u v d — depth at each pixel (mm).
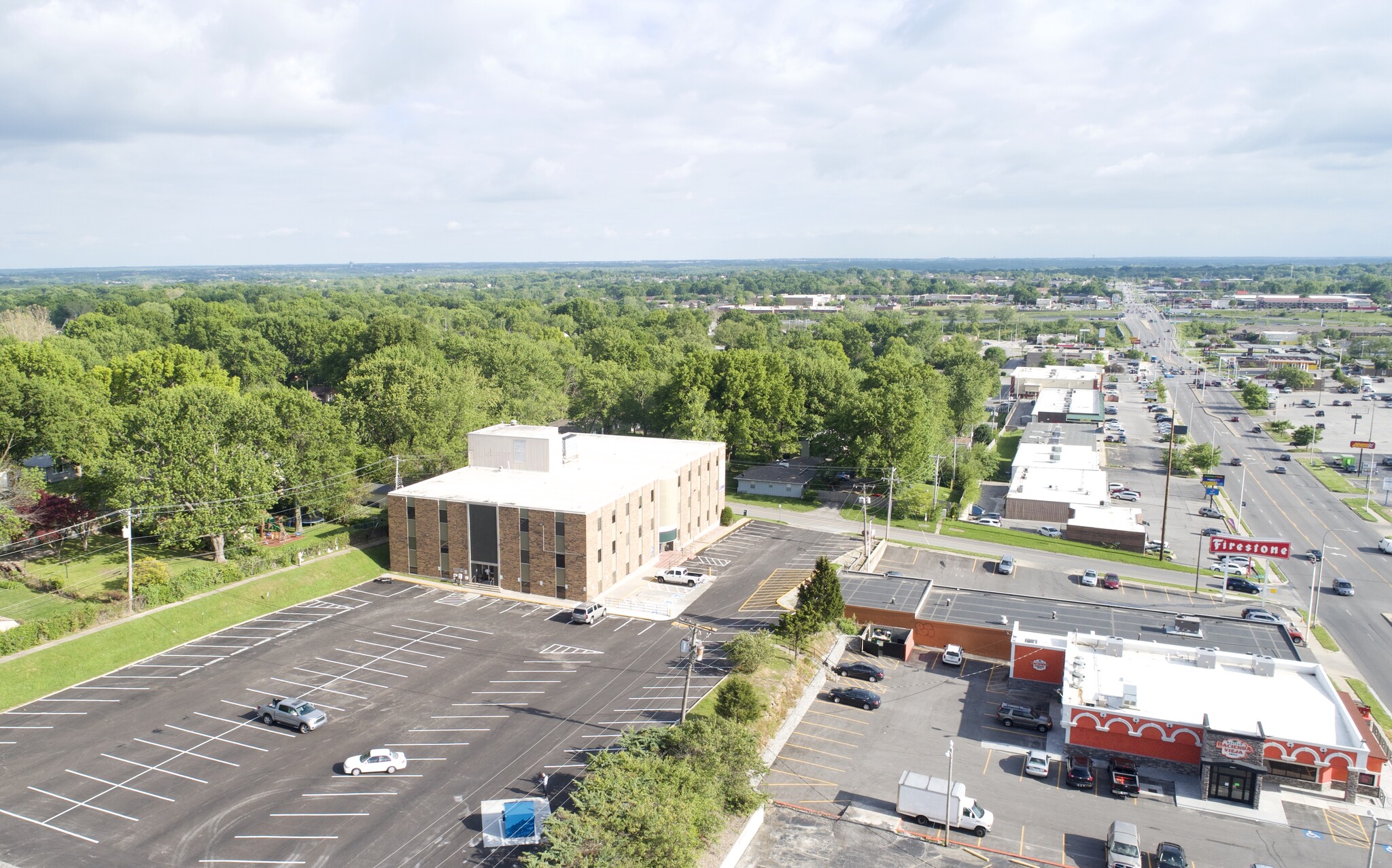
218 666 66312
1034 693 68312
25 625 65000
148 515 79562
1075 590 94125
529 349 173625
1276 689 61125
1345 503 132750
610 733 56312
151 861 42844
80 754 53094
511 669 66500
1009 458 169375
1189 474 152250
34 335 191250
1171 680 62469
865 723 62688
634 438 119562
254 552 87125
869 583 87625
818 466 141875
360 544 95312
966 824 49406
